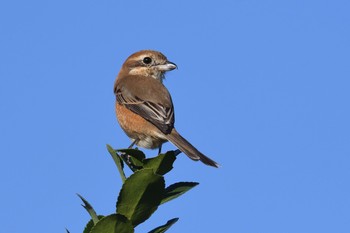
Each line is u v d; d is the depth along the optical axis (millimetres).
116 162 6578
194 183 6488
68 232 6023
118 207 5824
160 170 6500
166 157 6402
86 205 5770
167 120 11883
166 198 6402
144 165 6445
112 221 5375
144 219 5938
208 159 9719
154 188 5785
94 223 5746
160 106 12117
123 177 6566
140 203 5840
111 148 6543
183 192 6438
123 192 5758
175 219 6152
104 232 5395
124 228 5449
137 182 5730
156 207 5902
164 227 6090
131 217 5887
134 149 6535
